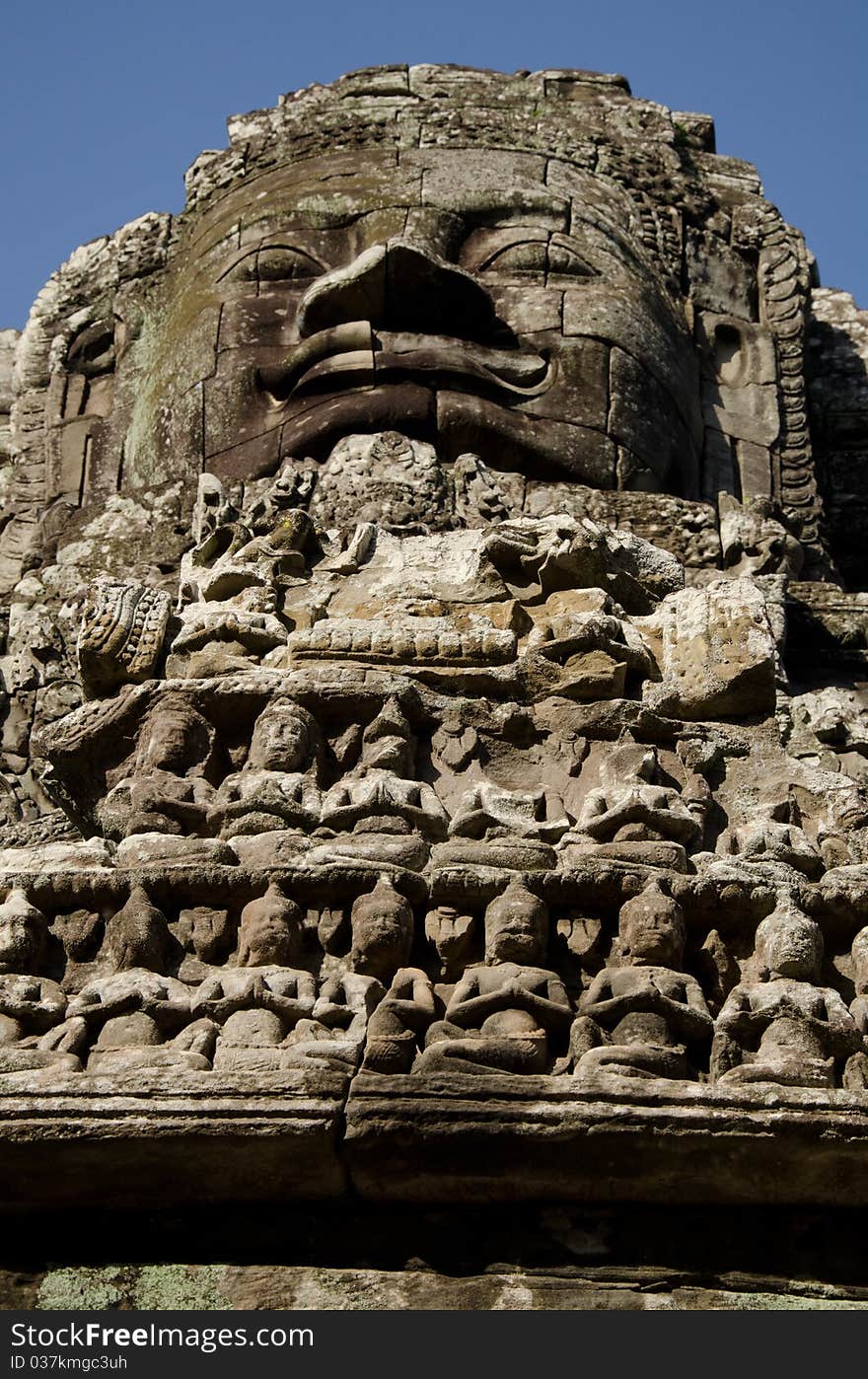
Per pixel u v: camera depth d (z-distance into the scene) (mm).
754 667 8719
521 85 13062
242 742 8477
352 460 10375
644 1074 7000
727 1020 7223
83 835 8930
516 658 8750
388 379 10828
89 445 12023
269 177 12375
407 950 7445
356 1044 7012
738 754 8555
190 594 9477
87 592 9898
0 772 10227
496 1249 6965
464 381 10891
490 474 10602
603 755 8461
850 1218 7113
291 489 10188
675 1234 7035
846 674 11031
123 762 8500
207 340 11523
